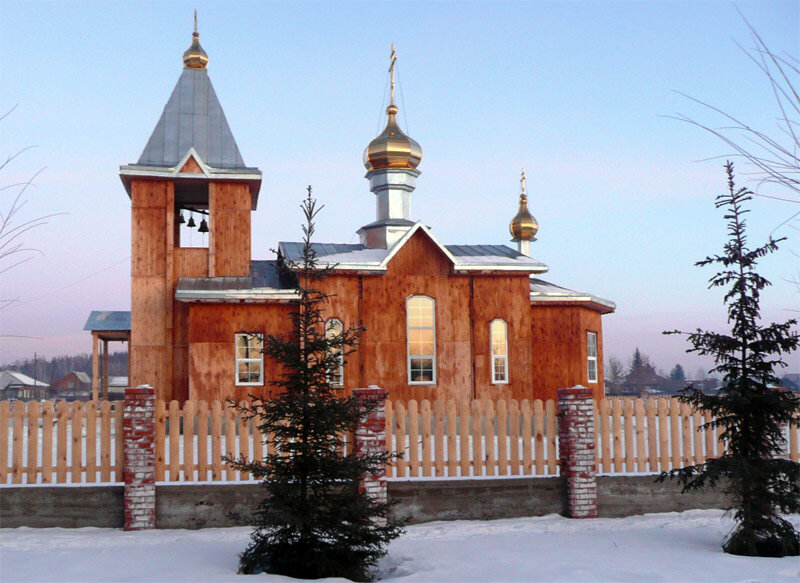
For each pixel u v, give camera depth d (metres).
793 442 15.46
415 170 35.03
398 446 14.12
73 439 13.49
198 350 27.39
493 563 10.23
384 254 30.62
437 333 29.12
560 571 9.73
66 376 100.44
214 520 13.23
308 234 11.40
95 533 12.72
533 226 43.12
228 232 29.91
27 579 9.29
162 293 29.30
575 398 14.33
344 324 28.42
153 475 13.13
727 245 11.74
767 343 11.52
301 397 10.51
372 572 10.63
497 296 29.77
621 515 14.43
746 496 11.39
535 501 14.22
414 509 13.80
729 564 10.09
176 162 30.27
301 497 10.66
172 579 9.29
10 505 13.10
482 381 29.20
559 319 30.62
